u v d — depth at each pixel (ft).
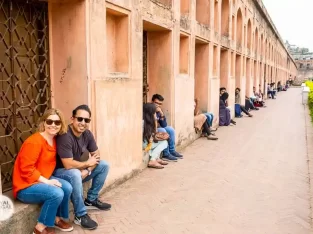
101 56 17.15
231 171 23.36
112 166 18.72
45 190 12.59
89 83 16.26
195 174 22.44
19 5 14.76
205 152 28.94
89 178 15.70
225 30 46.60
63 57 16.42
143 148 22.89
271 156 27.89
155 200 17.71
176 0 26.91
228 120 44.88
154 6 22.99
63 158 13.88
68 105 16.63
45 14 16.15
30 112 15.58
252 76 71.97
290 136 37.17
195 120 34.24
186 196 18.40
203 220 15.51
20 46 14.89
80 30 15.98
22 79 15.06
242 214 16.24
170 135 25.85
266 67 97.66
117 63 20.24
